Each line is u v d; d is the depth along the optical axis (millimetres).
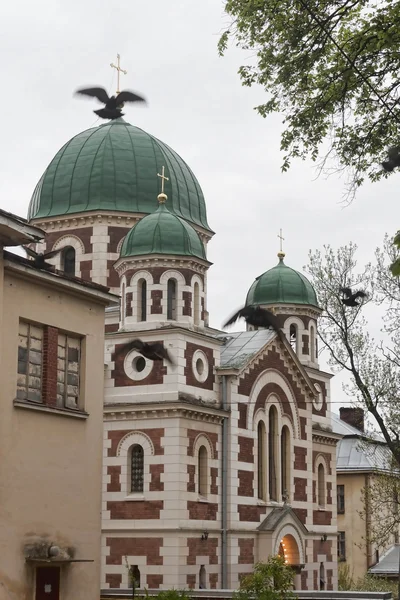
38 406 28500
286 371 55719
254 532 50906
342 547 73562
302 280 61844
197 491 48000
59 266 57500
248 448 51375
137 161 59219
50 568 28578
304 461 56625
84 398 30906
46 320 29406
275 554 50969
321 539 58469
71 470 29891
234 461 50000
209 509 48562
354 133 26484
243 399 51438
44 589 28250
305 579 55812
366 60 26016
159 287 49156
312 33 25562
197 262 50062
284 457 55250
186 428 47500
